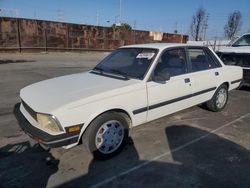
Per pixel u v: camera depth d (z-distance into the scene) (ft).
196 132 14.75
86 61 57.88
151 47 14.11
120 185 9.72
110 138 11.43
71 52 82.69
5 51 68.23
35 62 50.21
